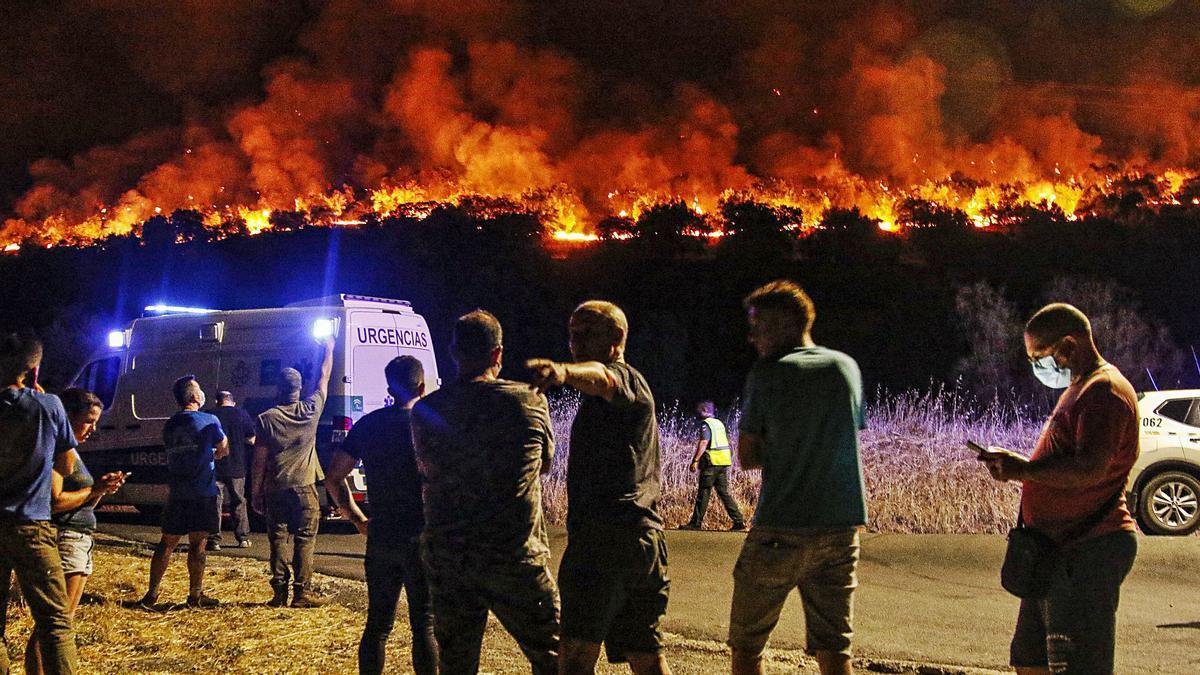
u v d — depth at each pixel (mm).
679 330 28797
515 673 6711
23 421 5336
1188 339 25781
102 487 6195
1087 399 4395
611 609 4676
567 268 36625
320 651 7141
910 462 13336
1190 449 12133
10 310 38875
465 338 4863
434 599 4809
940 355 25812
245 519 12414
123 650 7094
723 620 8328
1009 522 12188
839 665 4547
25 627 7551
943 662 6961
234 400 13758
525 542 4719
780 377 4508
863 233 37406
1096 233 37719
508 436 4730
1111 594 4387
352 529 13961
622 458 4719
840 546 4500
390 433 5738
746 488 14203
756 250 34906
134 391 14625
